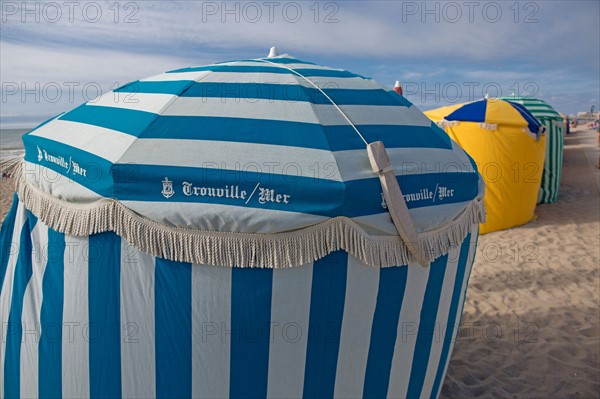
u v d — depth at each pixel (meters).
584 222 8.36
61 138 2.57
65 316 2.31
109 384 2.27
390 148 2.46
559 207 9.52
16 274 2.60
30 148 2.76
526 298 5.56
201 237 2.09
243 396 2.23
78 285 2.26
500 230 8.00
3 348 2.63
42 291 2.41
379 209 2.24
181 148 2.21
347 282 2.21
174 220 2.09
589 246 7.16
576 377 4.08
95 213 2.18
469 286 5.89
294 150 2.25
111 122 2.50
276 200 2.11
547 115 9.81
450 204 2.55
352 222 2.16
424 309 2.56
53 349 2.36
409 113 2.88
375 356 2.41
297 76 2.77
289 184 2.11
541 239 7.50
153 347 2.19
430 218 2.41
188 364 2.19
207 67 2.85
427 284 2.50
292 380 2.25
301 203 2.12
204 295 2.13
